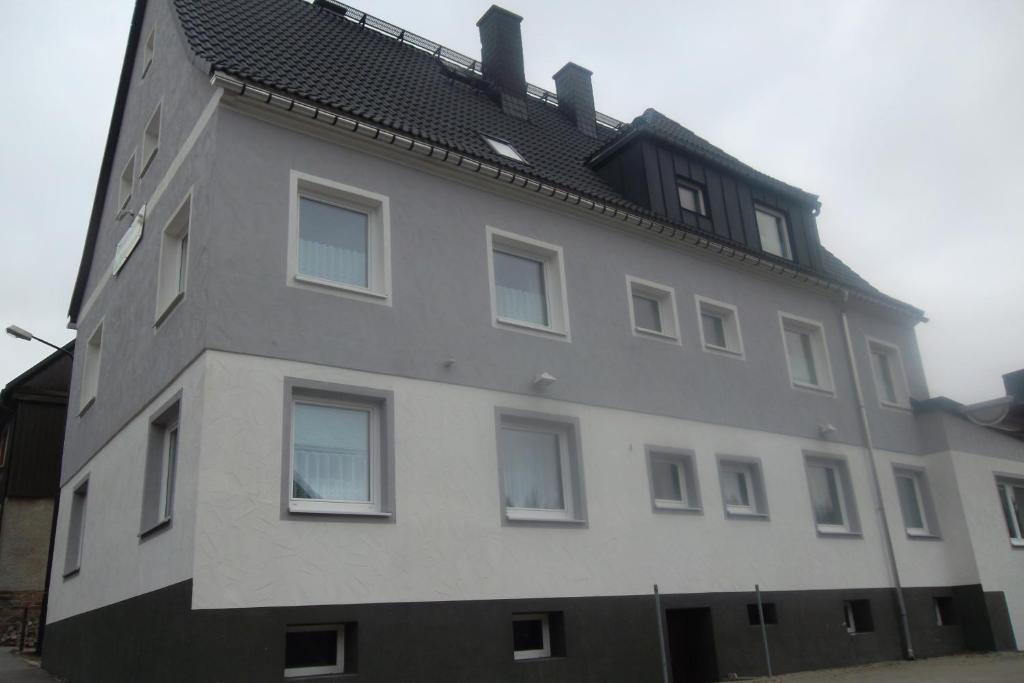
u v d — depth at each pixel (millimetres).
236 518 8492
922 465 17141
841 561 14570
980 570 16188
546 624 10758
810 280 16266
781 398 15031
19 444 23812
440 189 11477
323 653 8898
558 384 11773
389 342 10234
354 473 9703
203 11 12500
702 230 14703
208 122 10078
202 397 8734
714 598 12430
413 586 9453
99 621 10992
